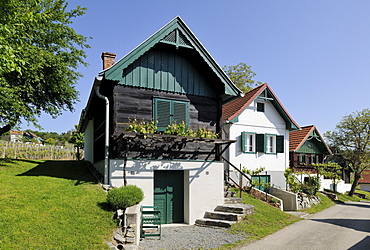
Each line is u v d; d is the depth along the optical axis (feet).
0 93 43.80
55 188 31.73
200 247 26.58
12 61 26.43
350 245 29.45
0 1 26.53
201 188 39.68
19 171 43.01
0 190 28.94
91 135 60.08
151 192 36.01
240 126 65.21
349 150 107.55
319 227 39.58
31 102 63.21
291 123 72.49
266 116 70.08
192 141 37.37
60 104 69.15
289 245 28.71
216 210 40.47
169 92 39.52
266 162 68.80
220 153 41.63
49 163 58.18
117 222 25.72
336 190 108.99
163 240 28.76
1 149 83.20
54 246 20.40
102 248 21.57
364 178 168.35
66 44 62.13
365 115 103.76
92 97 41.81
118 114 35.70
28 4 48.26
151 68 38.55
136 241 24.86
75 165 54.03
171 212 38.75
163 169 37.17
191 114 40.96
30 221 23.03
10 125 56.80
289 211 58.90
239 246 27.58
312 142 91.40
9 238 20.27
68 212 25.66
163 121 38.37
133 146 35.88
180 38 39.06
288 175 66.74
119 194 27.55
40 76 54.75
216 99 43.34
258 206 46.44
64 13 62.18
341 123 109.70
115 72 34.37
